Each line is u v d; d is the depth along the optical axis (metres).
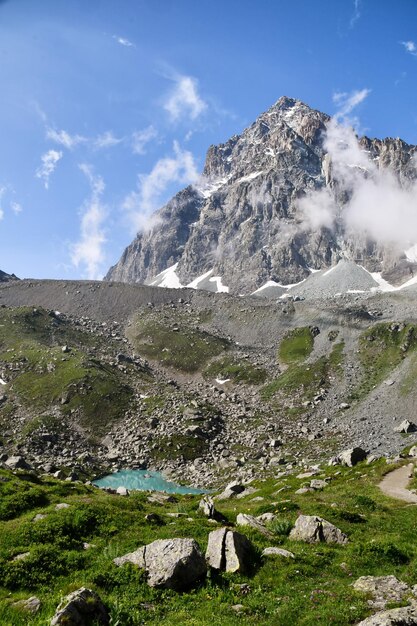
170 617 16.89
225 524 33.19
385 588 19.33
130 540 26.53
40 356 191.12
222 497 62.81
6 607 16.75
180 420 148.50
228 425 151.75
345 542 27.30
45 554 22.70
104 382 170.88
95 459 128.88
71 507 31.48
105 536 27.48
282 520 31.05
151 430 143.75
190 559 20.20
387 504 42.88
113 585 19.23
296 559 23.45
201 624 15.98
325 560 23.89
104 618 16.03
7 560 22.66
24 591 19.44
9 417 148.25
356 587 19.69
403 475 59.06
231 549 22.31
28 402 158.38
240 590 19.55
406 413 146.50
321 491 54.22
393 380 174.38
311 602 18.09
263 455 127.19
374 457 78.19
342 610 17.05
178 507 40.91
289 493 54.44
